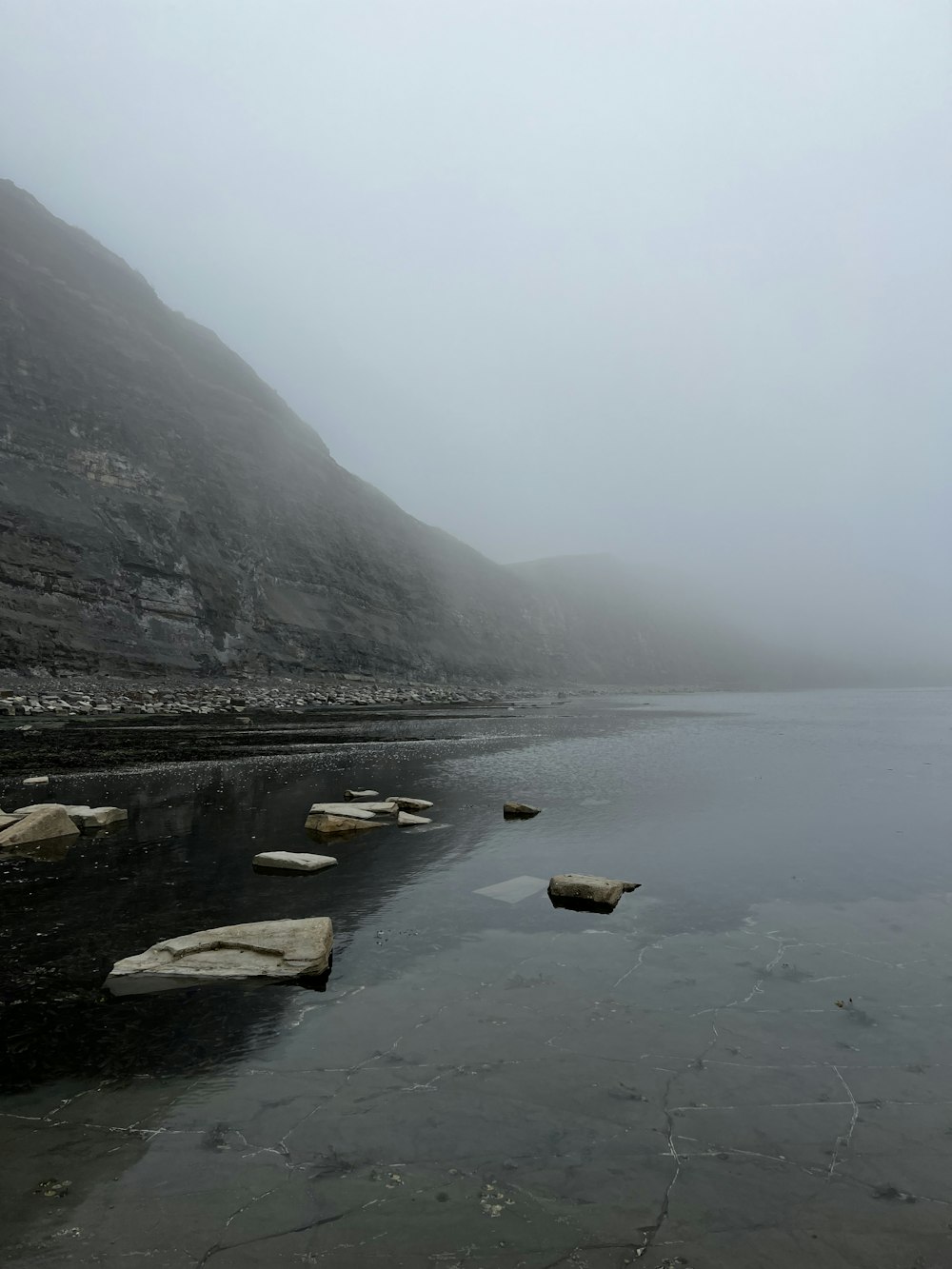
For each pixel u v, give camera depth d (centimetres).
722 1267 296
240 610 5844
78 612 4450
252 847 1070
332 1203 336
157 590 5041
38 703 3366
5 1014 534
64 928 721
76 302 6091
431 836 1155
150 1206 333
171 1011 539
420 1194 343
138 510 5288
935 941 697
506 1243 311
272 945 636
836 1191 347
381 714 4466
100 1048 483
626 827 1225
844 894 852
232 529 6262
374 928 727
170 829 1187
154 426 6038
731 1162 368
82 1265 296
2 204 5941
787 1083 445
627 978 606
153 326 7125
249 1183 349
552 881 844
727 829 1212
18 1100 421
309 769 1914
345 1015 534
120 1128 394
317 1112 410
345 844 1093
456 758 2262
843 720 4625
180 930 716
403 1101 421
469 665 8788
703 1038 502
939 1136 393
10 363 5012
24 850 1047
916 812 1374
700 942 693
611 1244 310
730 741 3005
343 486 8950
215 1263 298
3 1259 298
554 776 1864
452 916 766
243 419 7494
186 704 3928
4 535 4247
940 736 3269
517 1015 535
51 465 4881
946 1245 311
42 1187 345
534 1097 427
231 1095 428
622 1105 419
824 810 1391
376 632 7475
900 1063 470
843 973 618
